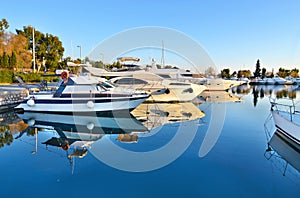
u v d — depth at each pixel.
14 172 4.48
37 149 5.94
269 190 3.86
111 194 3.72
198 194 3.72
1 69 26.30
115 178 4.25
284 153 5.51
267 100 17.44
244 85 41.81
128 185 3.99
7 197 3.59
